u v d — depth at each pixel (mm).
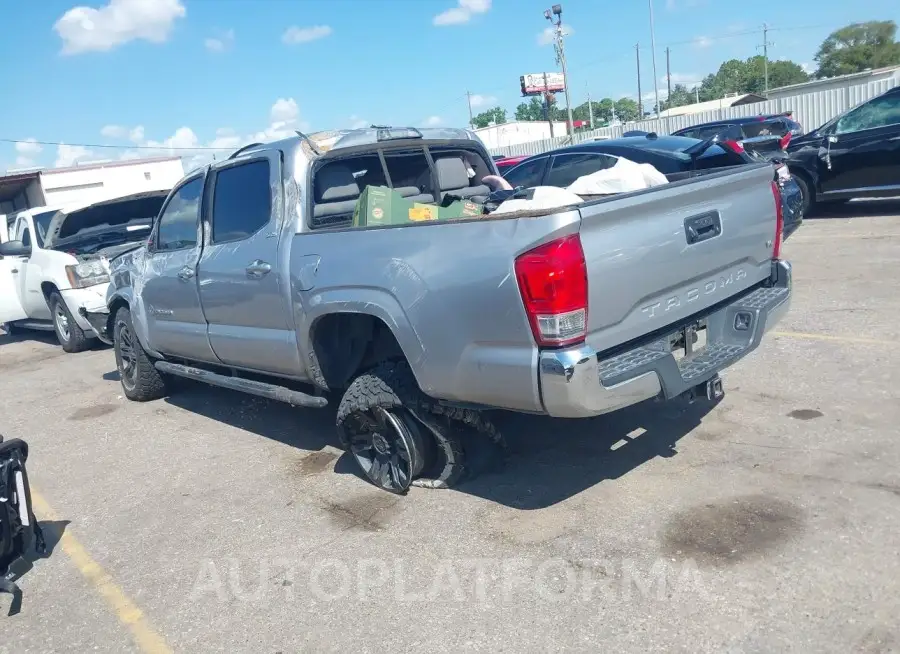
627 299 3498
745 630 2896
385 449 4453
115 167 33531
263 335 4941
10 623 3637
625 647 2895
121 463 5613
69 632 3504
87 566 4094
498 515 4020
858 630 2826
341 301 4152
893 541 3326
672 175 5172
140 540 4316
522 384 3389
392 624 3234
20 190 34656
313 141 4754
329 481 4789
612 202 3318
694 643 2865
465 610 3258
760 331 4141
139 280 6445
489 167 6047
